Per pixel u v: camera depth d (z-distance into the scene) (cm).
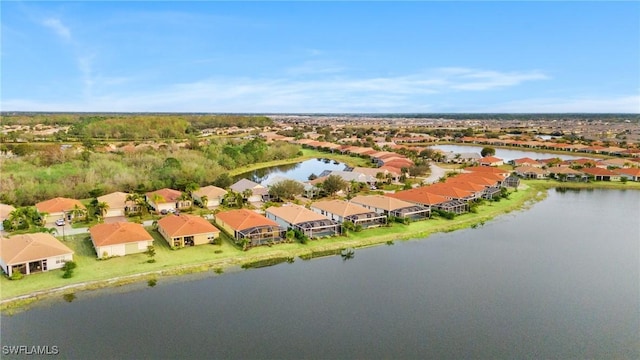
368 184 12644
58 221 7856
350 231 7862
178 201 9300
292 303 5091
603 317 4841
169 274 5838
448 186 10531
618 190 12662
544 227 8525
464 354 4109
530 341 4341
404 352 4128
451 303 5144
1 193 9388
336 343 4256
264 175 15338
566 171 14175
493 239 7694
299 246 7012
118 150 15262
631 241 7612
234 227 7188
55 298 5094
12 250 5809
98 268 5912
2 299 4991
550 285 5688
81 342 4194
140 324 4553
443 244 7388
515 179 12794
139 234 6575
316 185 11125
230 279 5762
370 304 5094
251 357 4006
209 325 4556
